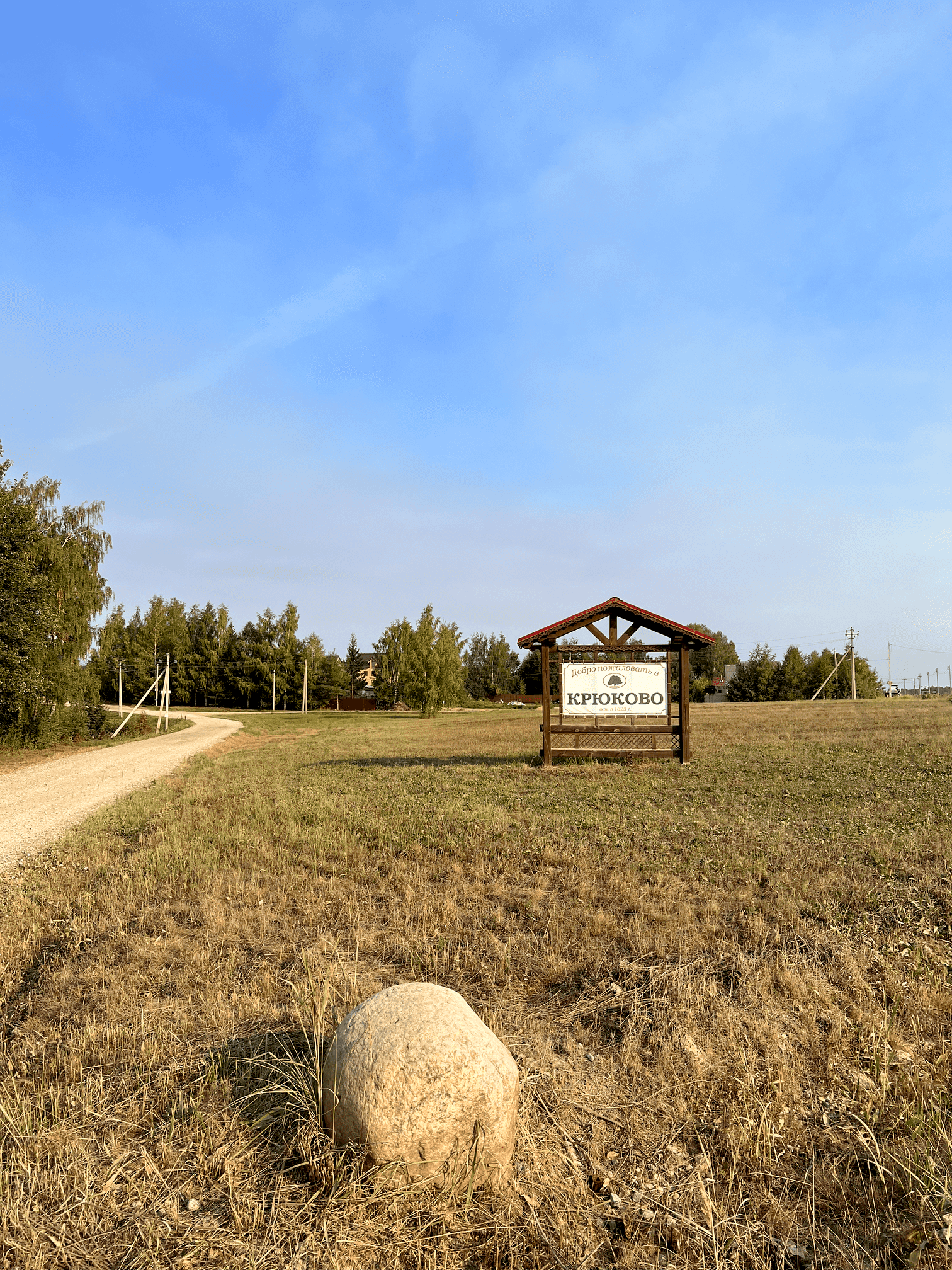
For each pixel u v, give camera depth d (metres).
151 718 56.41
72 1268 3.07
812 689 81.88
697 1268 3.10
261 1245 3.17
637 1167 3.70
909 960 5.88
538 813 12.36
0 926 7.37
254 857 9.84
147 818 13.66
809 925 6.64
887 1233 3.26
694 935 6.47
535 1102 4.19
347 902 7.73
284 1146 3.77
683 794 13.89
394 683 81.31
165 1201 3.41
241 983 5.81
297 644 88.25
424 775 18.16
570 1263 3.13
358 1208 3.28
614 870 8.64
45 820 14.48
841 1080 4.27
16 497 34.25
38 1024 5.22
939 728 24.62
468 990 5.65
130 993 5.65
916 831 9.84
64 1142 3.81
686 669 19.22
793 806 12.12
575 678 19.58
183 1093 4.24
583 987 5.66
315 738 39.25
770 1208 3.41
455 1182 3.39
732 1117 3.94
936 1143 3.70
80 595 36.47
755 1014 5.01
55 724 35.53
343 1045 3.69
